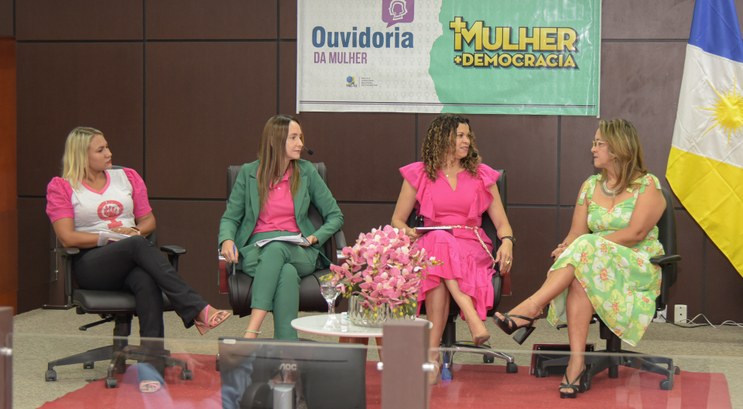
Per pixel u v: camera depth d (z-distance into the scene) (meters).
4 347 1.98
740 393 1.93
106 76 5.85
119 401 2.05
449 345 4.21
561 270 3.78
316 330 3.31
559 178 5.61
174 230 5.86
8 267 5.89
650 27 5.50
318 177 4.48
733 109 5.16
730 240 5.15
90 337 2.06
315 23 5.68
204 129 5.81
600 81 5.55
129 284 4.04
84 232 4.21
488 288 4.01
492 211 4.31
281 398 1.98
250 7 5.74
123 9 5.82
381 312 3.36
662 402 2.00
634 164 4.06
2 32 5.88
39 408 2.03
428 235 4.02
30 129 5.90
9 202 5.91
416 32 5.62
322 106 5.71
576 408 2.04
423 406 1.74
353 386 1.95
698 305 5.57
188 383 2.04
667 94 5.51
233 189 4.44
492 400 2.00
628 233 3.98
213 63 5.79
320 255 4.41
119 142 5.86
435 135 4.32
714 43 5.21
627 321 3.81
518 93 5.59
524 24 5.56
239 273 4.27
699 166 5.20
